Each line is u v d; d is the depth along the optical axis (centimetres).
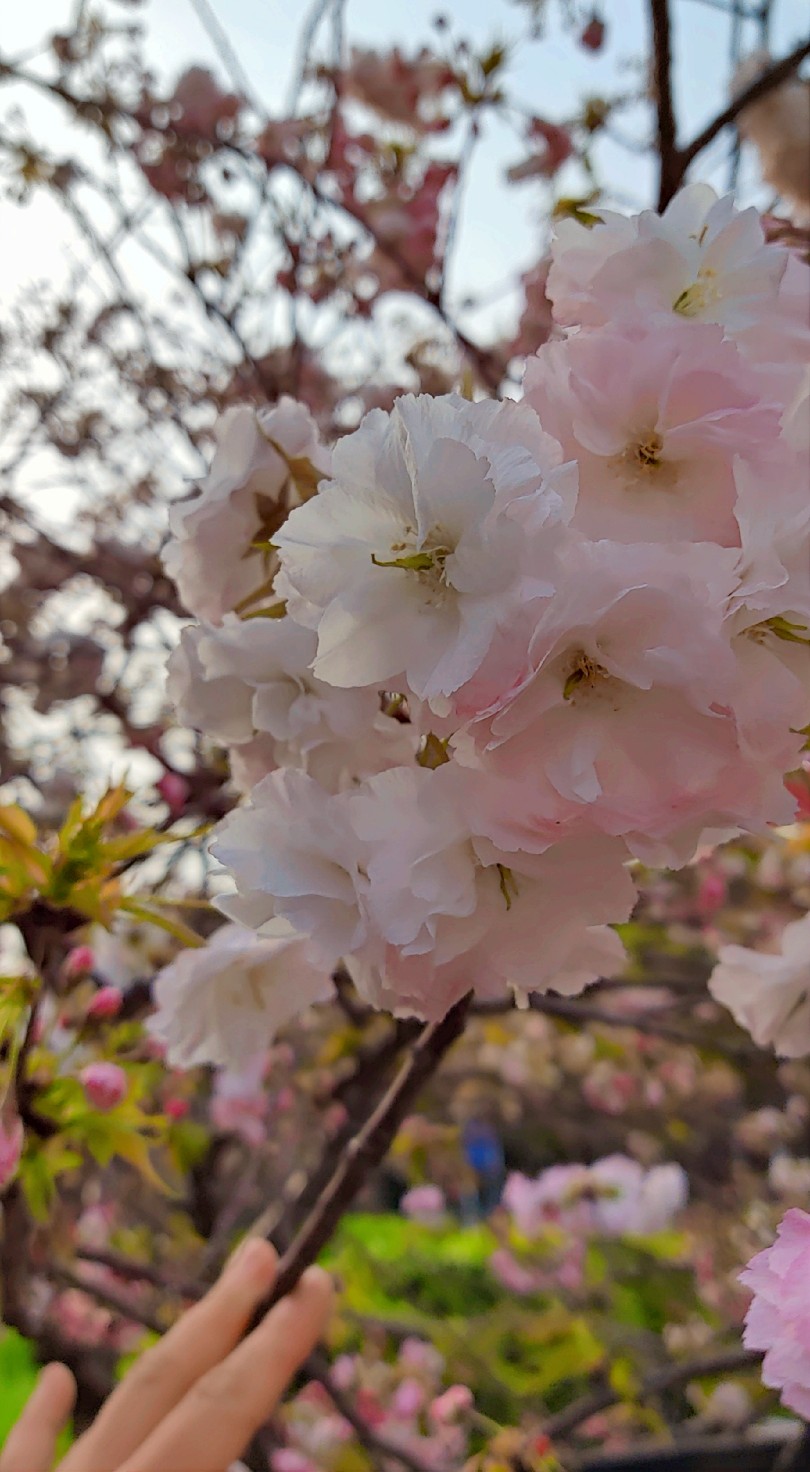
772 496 25
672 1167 131
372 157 108
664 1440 108
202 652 31
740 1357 87
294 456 33
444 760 28
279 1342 36
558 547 24
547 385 26
